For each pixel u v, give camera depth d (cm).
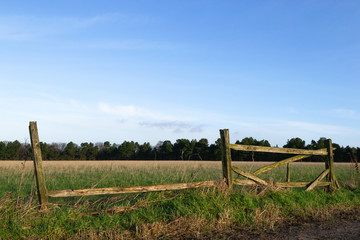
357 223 684
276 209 736
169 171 1719
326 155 1077
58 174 1712
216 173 1427
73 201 784
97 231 554
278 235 581
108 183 1245
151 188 695
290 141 6719
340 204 876
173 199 733
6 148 6047
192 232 586
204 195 737
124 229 582
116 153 8294
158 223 592
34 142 591
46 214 574
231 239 554
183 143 6769
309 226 651
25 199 648
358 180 1270
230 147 828
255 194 805
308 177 1608
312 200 864
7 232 515
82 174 1752
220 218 655
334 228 637
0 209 563
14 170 1912
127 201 732
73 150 8050
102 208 674
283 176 1641
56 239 522
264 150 916
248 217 682
